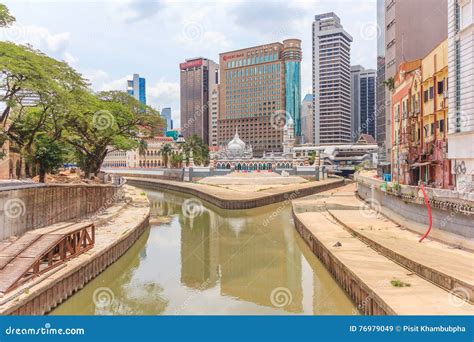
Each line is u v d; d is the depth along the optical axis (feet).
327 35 605.73
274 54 606.14
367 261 82.23
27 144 139.13
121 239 108.88
